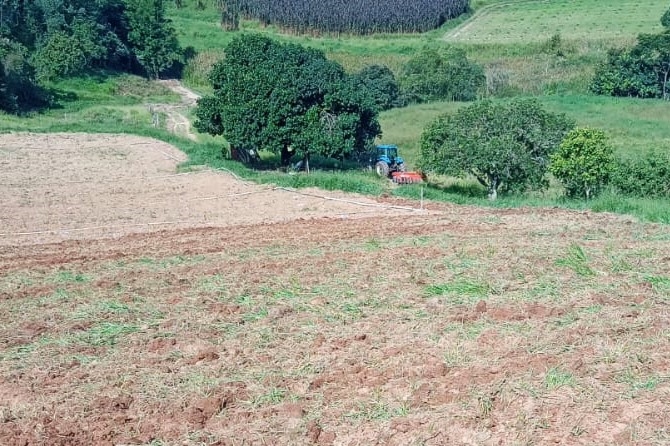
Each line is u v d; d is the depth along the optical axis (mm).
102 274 16859
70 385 10469
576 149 28891
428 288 14023
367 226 22750
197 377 10414
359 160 43031
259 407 9461
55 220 26203
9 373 10977
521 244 17719
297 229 22797
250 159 40750
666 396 8633
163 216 27000
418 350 10797
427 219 23859
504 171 29984
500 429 8250
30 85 61594
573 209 24844
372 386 9680
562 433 8031
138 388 10203
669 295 12844
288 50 39125
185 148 43688
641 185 28562
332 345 11281
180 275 16328
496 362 10062
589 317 11695
